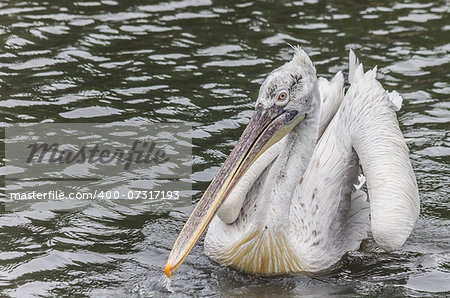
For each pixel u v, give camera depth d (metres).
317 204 12.05
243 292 11.05
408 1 21.86
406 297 10.93
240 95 16.75
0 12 20.08
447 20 20.64
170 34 19.45
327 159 12.38
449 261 11.98
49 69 17.45
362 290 11.15
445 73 17.88
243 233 11.45
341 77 13.26
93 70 17.53
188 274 11.49
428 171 14.28
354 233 12.32
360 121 12.29
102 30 19.42
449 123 15.87
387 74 17.75
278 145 12.30
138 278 11.33
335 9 21.28
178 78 17.39
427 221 13.02
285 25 20.17
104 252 12.00
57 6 20.64
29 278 11.20
